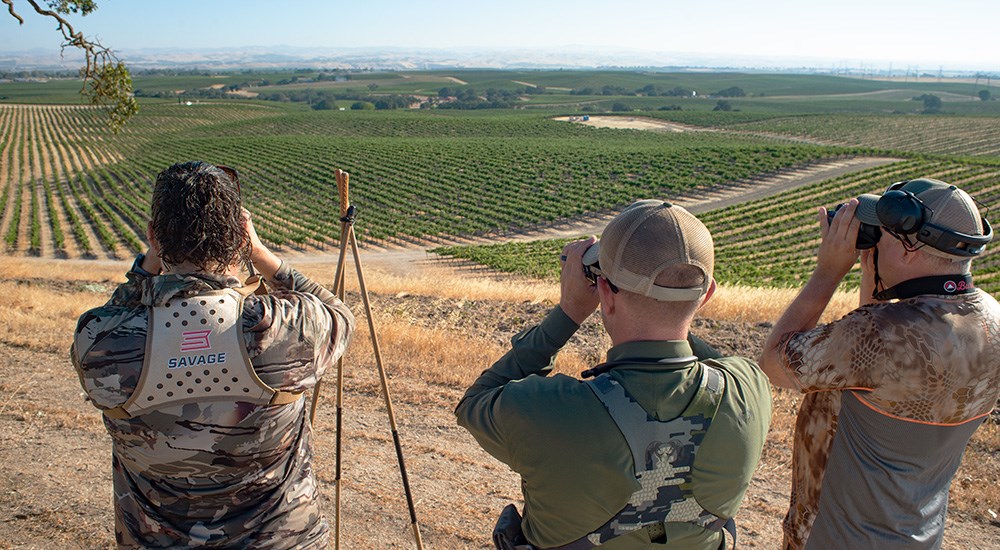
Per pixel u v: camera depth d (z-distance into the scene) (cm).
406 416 587
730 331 1010
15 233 5278
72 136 12938
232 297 190
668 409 172
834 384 201
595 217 6084
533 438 173
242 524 193
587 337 935
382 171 8244
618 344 183
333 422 569
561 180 7569
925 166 6831
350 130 14950
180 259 188
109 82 1411
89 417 568
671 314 175
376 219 5941
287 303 196
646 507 172
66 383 657
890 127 14550
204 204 185
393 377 686
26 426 543
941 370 189
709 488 174
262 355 186
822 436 223
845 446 207
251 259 221
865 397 199
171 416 181
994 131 13412
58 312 1066
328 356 205
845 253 209
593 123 16750
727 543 202
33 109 17588
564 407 172
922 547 203
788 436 546
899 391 192
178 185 184
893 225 192
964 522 421
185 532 191
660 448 170
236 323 186
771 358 218
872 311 198
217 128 15038
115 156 10112
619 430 169
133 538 195
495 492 457
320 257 4725
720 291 1527
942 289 196
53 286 1681
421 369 711
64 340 825
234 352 184
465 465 495
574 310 198
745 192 6788
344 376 682
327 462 494
